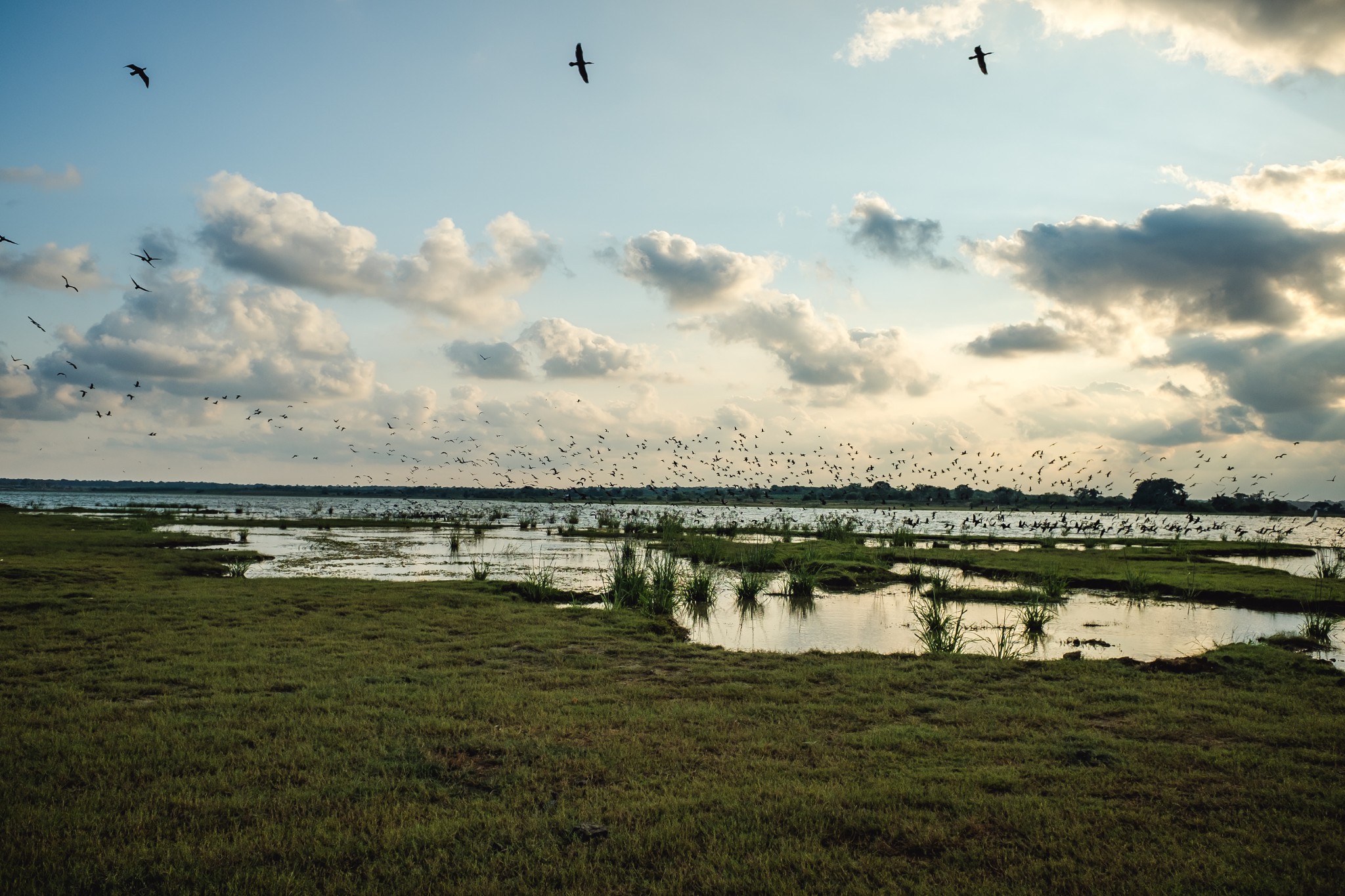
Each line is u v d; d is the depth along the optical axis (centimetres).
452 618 1700
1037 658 1532
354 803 717
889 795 738
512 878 584
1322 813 709
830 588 2686
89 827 654
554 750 861
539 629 1579
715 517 8112
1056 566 3128
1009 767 817
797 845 641
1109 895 563
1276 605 2311
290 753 834
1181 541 5134
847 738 916
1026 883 582
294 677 1154
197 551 3281
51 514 5984
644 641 1512
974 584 2791
